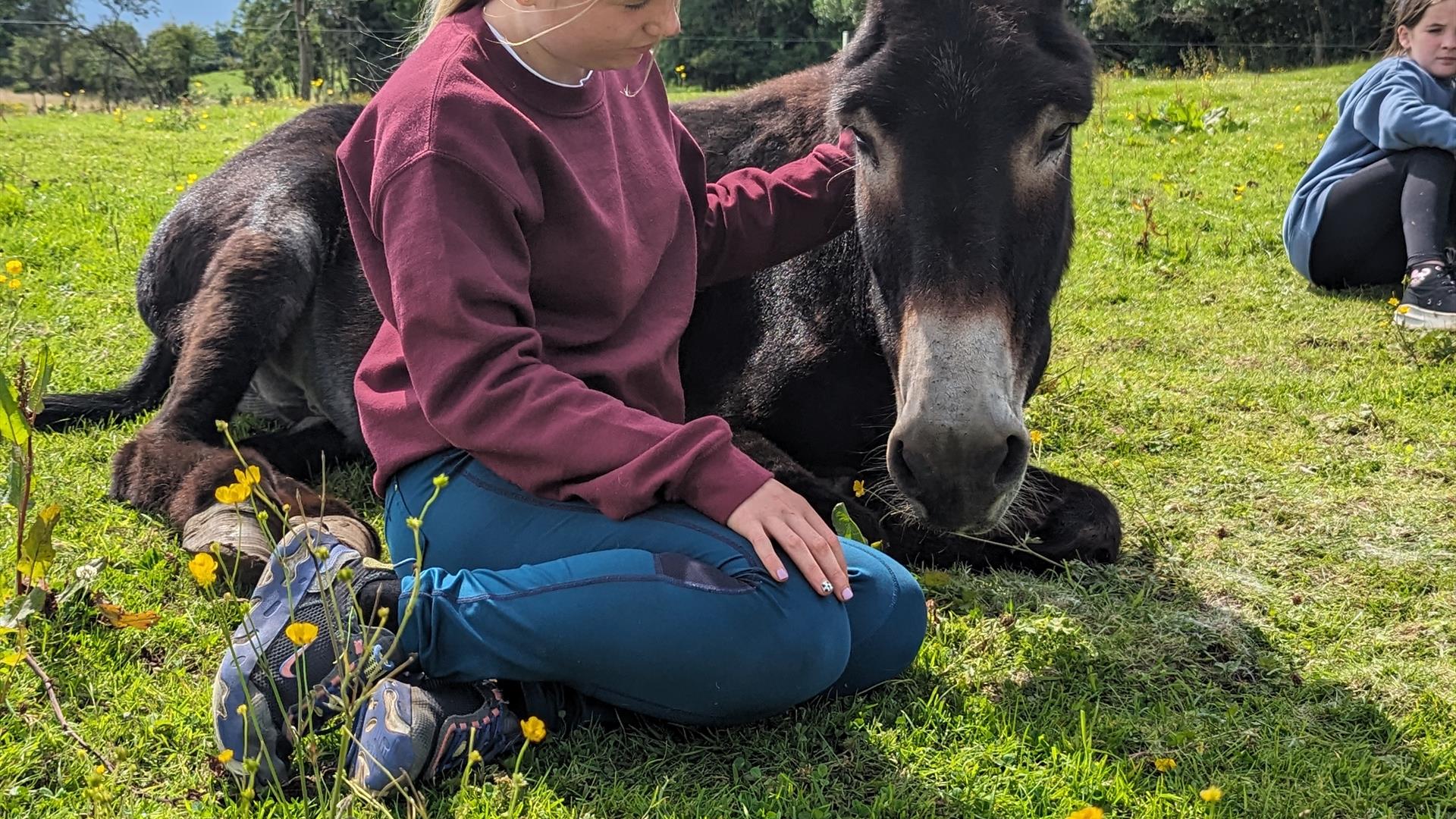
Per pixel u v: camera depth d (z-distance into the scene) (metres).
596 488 1.79
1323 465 3.27
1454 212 4.96
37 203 6.30
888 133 2.23
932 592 2.51
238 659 1.71
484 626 1.76
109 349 4.13
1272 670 2.20
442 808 1.71
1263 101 10.46
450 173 1.80
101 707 1.99
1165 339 4.44
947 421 2.01
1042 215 2.35
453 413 1.81
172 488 2.80
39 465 3.07
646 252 2.09
